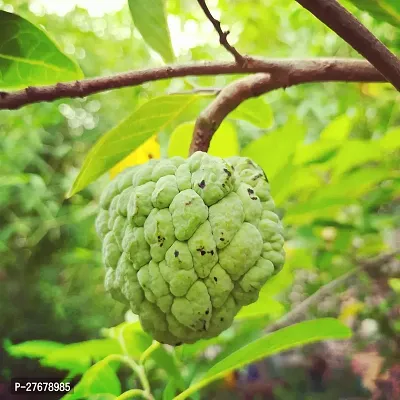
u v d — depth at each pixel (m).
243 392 0.51
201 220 0.16
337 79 0.19
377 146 0.32
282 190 0.30
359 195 0.36
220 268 0.16
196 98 0.21
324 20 0.13
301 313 0.35
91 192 0.67
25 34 0.18
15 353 0.28
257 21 0.62
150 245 0.16
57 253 0.72
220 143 0.28
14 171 0.62
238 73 0.18
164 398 0.25
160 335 0.18
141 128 0.21
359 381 0.55
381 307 0.42
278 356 0.57
